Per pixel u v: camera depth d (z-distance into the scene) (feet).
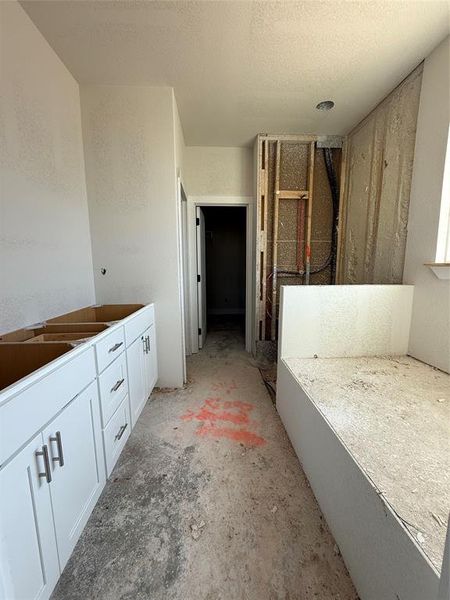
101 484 4.42
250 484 4.91
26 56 4.95
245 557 3.70
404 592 2.51
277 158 10.00
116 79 6.88
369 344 7.07
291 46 5.72
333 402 4.75
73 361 3.59
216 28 5.24
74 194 6.86
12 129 4.61
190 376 9.49
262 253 10.74
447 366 6.03
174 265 7.97
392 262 7.72
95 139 7.34
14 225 4.67
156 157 7.48
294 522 4.20
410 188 6.97
